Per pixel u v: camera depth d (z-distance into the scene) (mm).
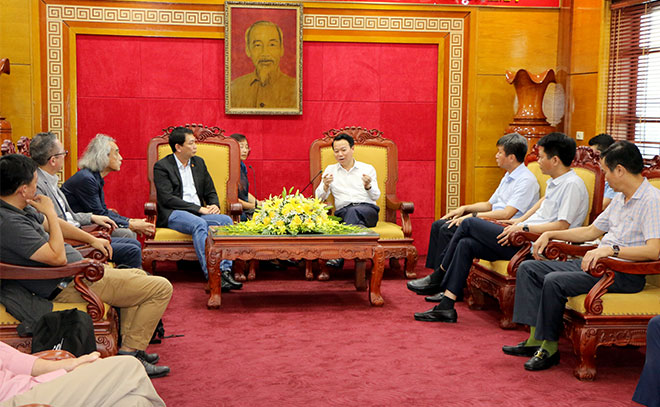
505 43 7195
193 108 6898
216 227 5215
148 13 6730
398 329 4426
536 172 5109
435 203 7324
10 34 6531
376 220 6105
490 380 3479
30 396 2188
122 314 3600
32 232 3150
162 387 3338
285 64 6891
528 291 3844
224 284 5488
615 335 3500
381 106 7148
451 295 4605
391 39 7066
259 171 7043
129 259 4535
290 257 4820
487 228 4496
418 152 7254
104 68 6742
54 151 4141
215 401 3156
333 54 7035
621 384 3447
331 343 4102
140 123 6836
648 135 6047
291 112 6961
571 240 3955
